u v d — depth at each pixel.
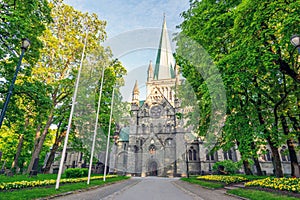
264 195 9.10
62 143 27.94
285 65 12.05
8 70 14.34
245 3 9.66
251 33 10.19
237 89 12.46
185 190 13.91
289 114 15.87
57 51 21.72
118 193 11.51
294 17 8.32
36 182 11.51
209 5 13.95
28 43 11.05
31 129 27.08
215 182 17.86
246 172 20.83
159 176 37.59
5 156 35.25
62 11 22.61
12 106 14.72
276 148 15.24
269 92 15.30
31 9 13.60
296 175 14.72
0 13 11.62
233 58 11.04
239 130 14.16
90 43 23.14
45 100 14.77
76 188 11.88
